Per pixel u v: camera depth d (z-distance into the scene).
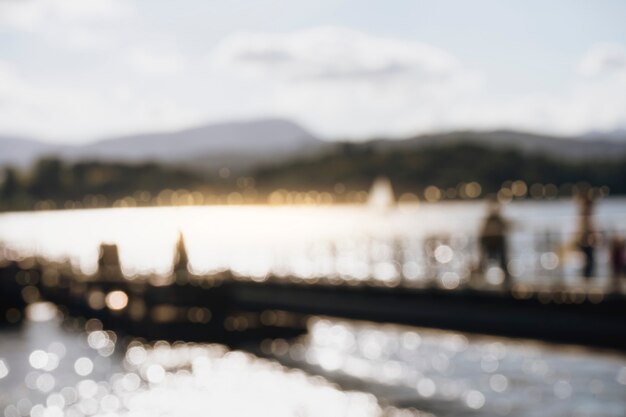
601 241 24.14
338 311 29.53
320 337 67.94
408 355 56.69
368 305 27.91
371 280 27.91
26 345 54.91
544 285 22.98
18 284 70.31
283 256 36.94
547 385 42.03
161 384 41.69
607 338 20.47
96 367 45.91
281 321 46.84
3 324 66.00
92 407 37.88
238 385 41.00
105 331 54.12
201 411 36.53
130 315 50.22
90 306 57.66
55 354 50.84
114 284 55.09
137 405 37.97
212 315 45.78
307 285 31.62
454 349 59.06
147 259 83.06
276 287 34.47
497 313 23.09
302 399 38.59
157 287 47.72
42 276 71.00
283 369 44.59
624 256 23.62
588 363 48.22
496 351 56.34
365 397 39.53
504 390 41.69
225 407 37.00
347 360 52.38
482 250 26.75
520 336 22.47
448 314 24.61
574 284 23.03
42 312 69.12
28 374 45.50
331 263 33.78
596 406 36.81
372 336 68.81
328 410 36.62
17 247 79.19
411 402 38.69
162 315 46.97
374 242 31.52
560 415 35.34
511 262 26.44
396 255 30.58
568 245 24.66
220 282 45.56
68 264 68.06
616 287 21.58
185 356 45.38
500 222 26.48
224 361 44.78
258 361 45.34
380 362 53.22
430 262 29.34
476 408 37.31
